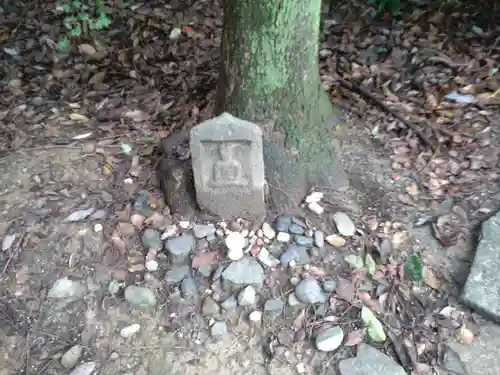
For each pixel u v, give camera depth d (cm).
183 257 100
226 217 105
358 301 94
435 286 97
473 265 97
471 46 150
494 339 90
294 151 108
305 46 101
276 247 101
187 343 91
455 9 160
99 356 89
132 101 137
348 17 163
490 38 152
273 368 88
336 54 151
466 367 87
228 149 97
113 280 97
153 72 147
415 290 96
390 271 99
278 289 96
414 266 99
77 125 129
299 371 87
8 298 96
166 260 100
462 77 140
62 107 134
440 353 89
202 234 102
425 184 114
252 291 95
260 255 99
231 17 99
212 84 141
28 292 96
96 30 157
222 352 90
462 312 94
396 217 108
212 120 94
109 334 92
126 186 112
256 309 94
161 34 161
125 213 106
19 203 109
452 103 133
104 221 105
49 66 148
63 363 88
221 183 100
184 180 108
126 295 95
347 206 108
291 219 105
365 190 113
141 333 92
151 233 103
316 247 101
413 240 104
